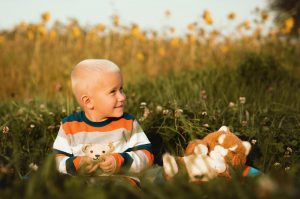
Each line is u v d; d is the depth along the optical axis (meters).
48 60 7.60
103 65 2.70
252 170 2.58
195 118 3.57
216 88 5.28
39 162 3.11
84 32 8.62
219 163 2.47
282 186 1.76
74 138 2.72
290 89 5.43
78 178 2.13
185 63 7.59
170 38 8.75
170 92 4.87
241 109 4.02
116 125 2.74
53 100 5.45
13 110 4.81
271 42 7.62
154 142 3.39
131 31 8.24
